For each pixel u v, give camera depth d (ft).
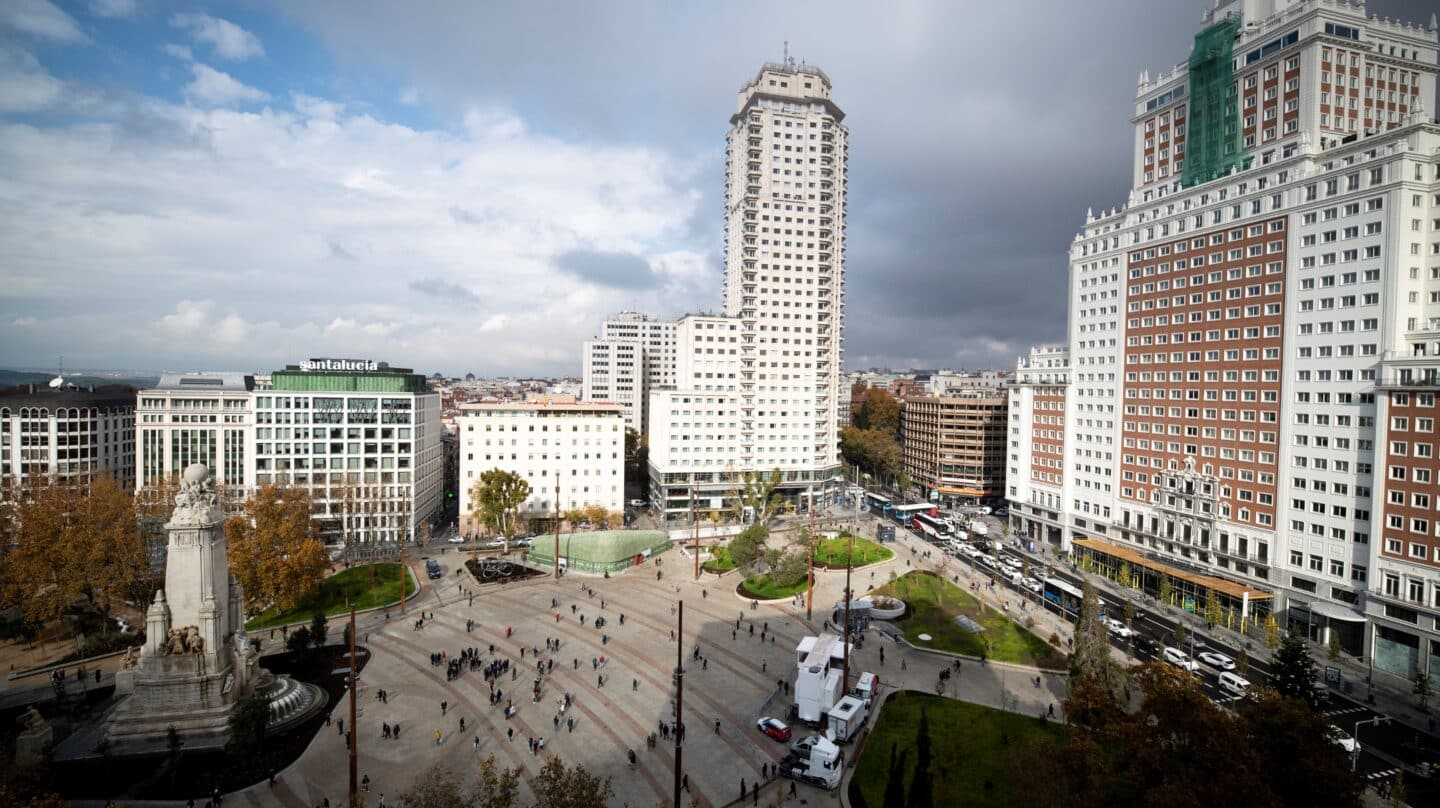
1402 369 269.64
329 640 291.17
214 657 212.02
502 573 394.52
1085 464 443.73
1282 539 320.91
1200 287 365.40
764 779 192.34
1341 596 295.48
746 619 325.83
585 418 519.60
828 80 619.67
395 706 232.12
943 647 290.97
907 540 495.41
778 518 561.84
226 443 466.70
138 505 371.15
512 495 447.01
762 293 596.70
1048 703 240.12
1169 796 132.26
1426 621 257.55
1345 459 295.89
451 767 195.52
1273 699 154.51
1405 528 267.18
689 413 560.61
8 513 318.45
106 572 286.66
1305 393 312.50
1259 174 336.90
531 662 270.05
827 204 606.55
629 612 332.60
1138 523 402.52
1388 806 184.85
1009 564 426.51
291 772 192.03
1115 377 419.95
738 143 618.85
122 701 219.41
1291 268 319.68
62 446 461.78
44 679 248.11
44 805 132.98
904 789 184.55
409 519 478.59
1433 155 278.05
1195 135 379.35
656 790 185.37
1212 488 354.54
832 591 367.25
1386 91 342.64
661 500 558.56
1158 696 154.81
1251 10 369.50
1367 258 289.33
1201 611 340.18
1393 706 245.04
